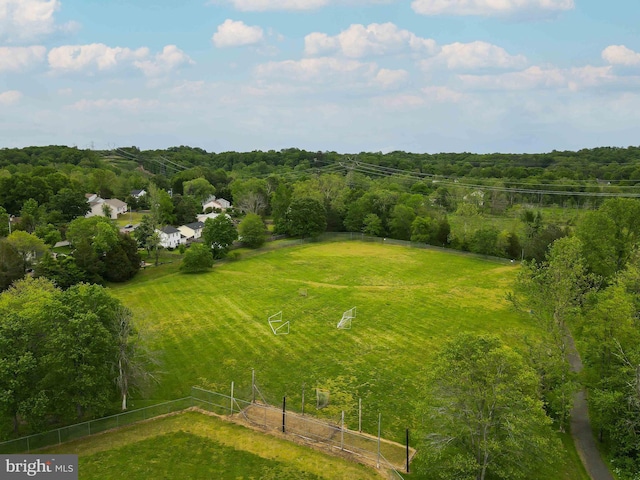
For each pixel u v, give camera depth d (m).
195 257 88.88
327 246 114.44
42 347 37.00
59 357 35.38
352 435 38.97
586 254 66.00
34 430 37.19
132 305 71.12
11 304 44.34
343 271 91.12
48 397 35.91
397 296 75.69
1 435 37.91
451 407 31.34
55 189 142.50
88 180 171.00
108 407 39.59
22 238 82.38
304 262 98.25
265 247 110.69
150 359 48.28
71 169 196.38
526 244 96.75
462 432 31.52
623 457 36.56
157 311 68.81
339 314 67.50
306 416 42.09
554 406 40.59
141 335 48.69
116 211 147.12
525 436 29.95
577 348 55.22
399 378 49.12
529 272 46.12
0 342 34.81
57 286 71.56
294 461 35.34
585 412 43.69
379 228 121.94
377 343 57.72
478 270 91.75
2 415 35.41
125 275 84.19
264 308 70.06
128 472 33.75
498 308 69.81
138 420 40.78
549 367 42.22
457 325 63.38
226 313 67.88
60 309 37.56
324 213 121.62
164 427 39.78
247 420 41.03
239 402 44.03
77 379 36.31
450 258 101.94
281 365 52.09
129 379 45.06
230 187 181.62
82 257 78.94
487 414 31.50
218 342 57.91
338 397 45.47
